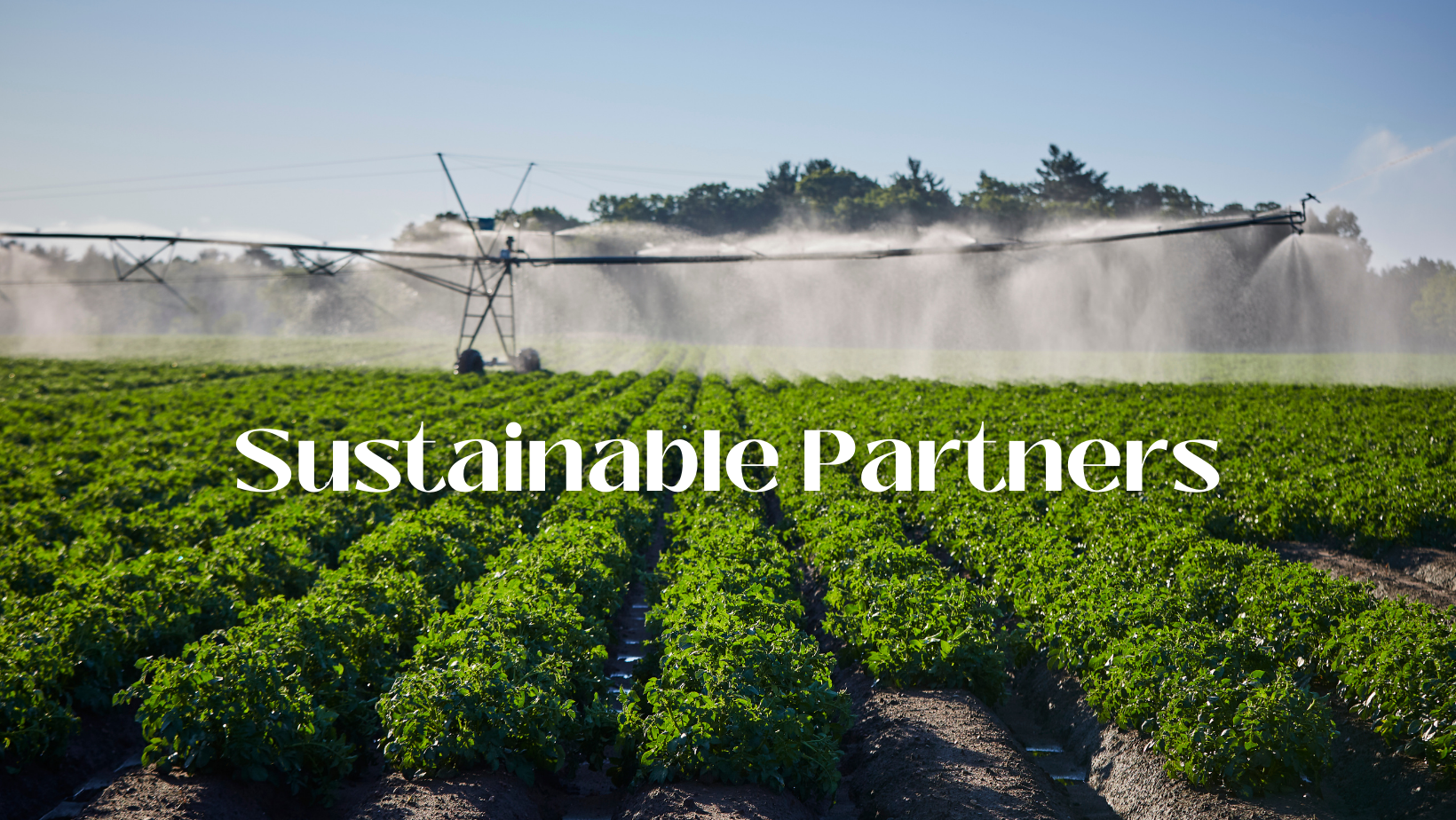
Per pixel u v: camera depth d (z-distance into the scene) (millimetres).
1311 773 9836
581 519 18109
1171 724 10227
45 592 15672
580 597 13492
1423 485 20688
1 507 21594
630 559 17562
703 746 9688
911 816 9766
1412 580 17703
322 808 10422
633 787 10312
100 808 9297
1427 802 9633
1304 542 20328
